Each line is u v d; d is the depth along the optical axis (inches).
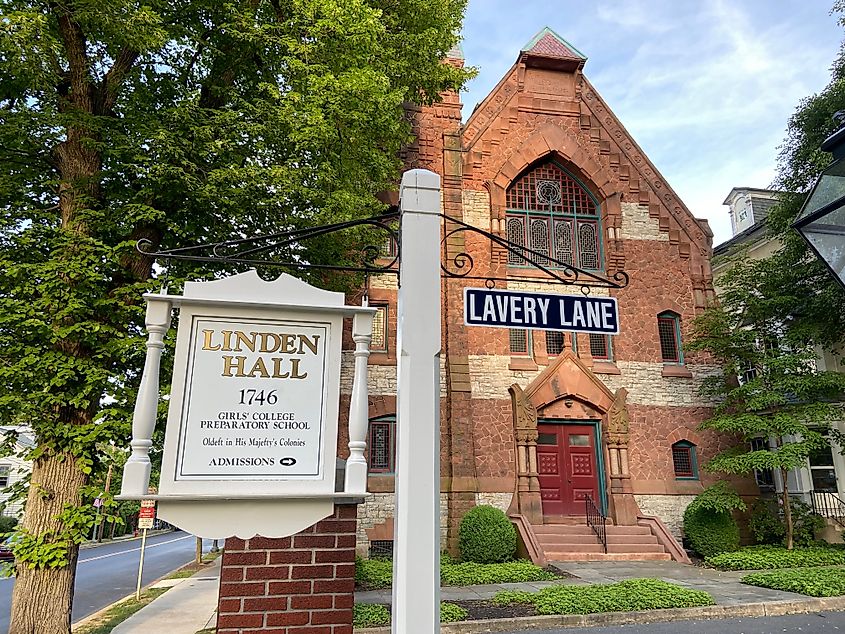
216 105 415.2
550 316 152.4
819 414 586.2
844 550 582.2
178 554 1230.3
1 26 268.4
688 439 679.7
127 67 378.3
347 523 152.9
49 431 307.1
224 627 141.0
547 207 737.6
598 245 737.6
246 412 121.3
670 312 727.7
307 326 129.0
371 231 442.9
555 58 756.0
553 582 465.1
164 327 124.9
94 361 326.0
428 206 135.3
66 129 354.3
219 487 116.3
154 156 339.6
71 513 300.5
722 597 402.9
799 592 416.5
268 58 419.5
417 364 124.4
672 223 751.7
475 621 343.3
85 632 389.1
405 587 112.0
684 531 626.8
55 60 329.7
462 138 722.8
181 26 378.3
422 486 117.9
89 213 327.0
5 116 324.2
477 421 639.1
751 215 992.9
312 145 378.6
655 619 362.0
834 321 637.3
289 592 145.8
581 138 755.4
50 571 299.9
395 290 657.0
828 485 734.5
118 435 310.8
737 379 688.4
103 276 324.5
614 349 698.2
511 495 622.2
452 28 520.1
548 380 655.1
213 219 369.1
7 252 322.3
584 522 631.8
